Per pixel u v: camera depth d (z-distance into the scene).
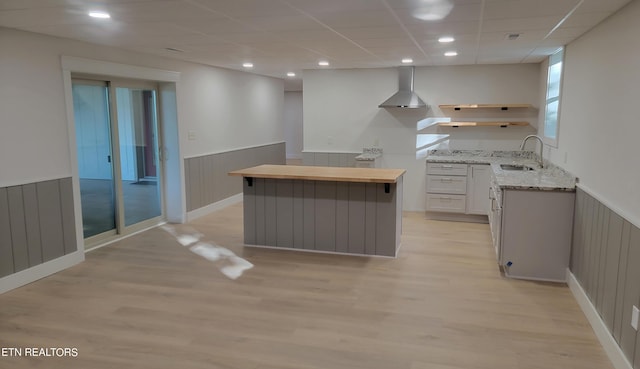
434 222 6.41
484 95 6.63
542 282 4.09
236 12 3.26
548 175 4.69
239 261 4.69
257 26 3.77
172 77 5.96
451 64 6.55
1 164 3.79
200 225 6.24
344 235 4.91
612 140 3.07
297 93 13.73
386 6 3.09
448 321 3.31
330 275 4.27
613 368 2.70
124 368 2.69
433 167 6.41
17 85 3.90
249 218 5.20
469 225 6.22
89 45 4.63
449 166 6.34
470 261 4.68
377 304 3.61
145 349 2.91
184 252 4.99
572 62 4.41
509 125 6.47
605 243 3.05
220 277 4.22
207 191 6.93
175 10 3.19
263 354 2.85
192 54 5.51
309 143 7.51
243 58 5.91
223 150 7.31
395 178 4.43
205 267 4.50
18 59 3.90
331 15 3.37
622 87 2.93
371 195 4.78
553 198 4.02
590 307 3.29
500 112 6.62
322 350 2.90
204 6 3.08
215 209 7.18
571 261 3.98
